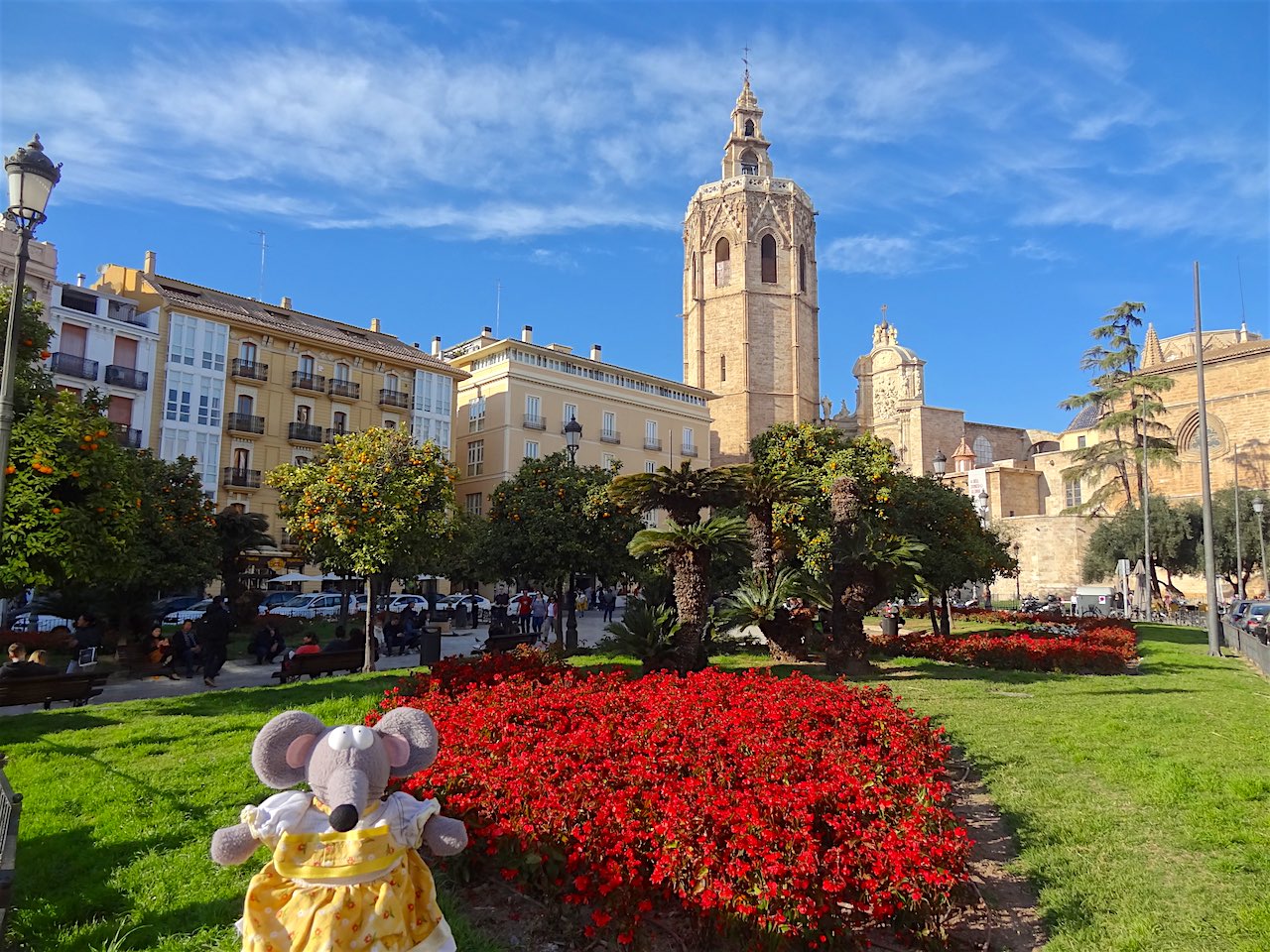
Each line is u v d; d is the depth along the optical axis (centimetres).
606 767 557
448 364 5394
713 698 797
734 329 8006
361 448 1719
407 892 326
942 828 494
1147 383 5222
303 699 1199
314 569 4472
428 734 352
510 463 5506
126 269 4362
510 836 495
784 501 1773
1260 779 708
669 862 441
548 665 1195
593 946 452
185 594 3744
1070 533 6056
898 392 8406
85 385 3775
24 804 672
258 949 304
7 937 449
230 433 4316
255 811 320
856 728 714
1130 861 558
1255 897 490
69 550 1009
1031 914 497
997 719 1038
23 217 913
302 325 4878
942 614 2417
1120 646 1694
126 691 1551
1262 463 5778
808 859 429
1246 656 1856
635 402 6359
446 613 3102
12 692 1108
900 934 452
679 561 1301
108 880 529
